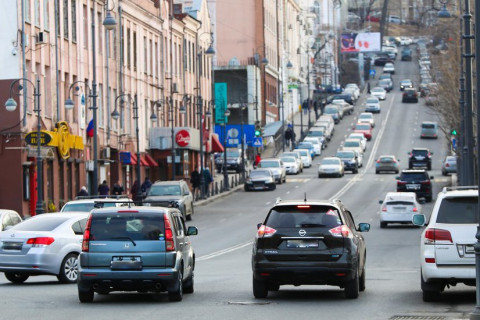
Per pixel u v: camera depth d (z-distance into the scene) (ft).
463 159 428.56
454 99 556.92
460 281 162.40
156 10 638.94
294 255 171.53
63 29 460.96
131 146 562.25
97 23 515.50
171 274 170.30
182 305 169.27
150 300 177.78
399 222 417.69
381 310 160.15
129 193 561.84
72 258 216.13
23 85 404.57
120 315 155.33
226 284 209.46
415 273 239.30
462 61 440.86
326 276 171.32
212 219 472.44
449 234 161.38
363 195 589.32
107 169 520.42
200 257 303.48
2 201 406.62
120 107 547.90
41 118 428.56
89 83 498.69
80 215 221.46
